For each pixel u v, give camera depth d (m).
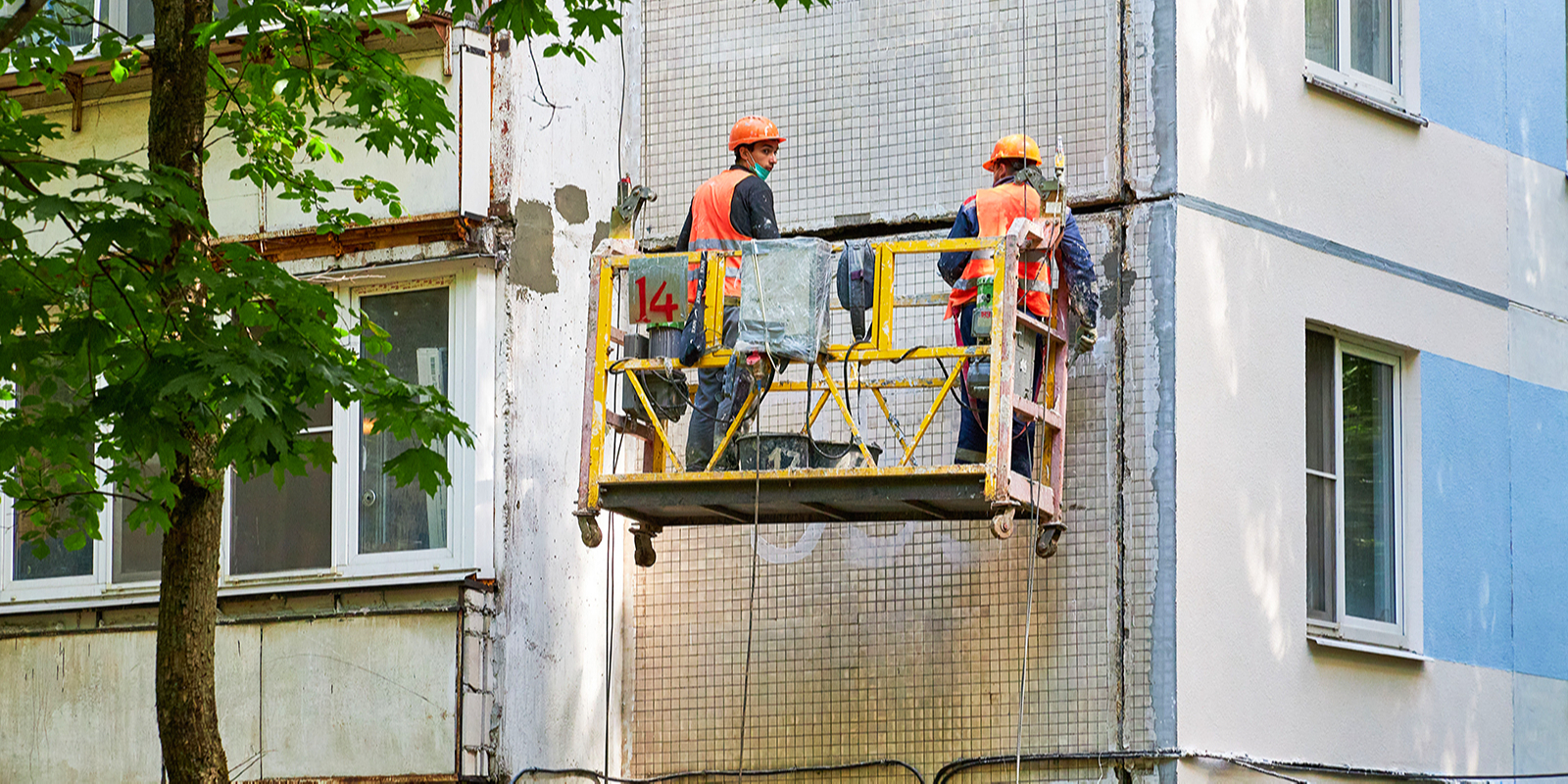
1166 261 18.84
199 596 15.59
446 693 18.91
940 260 17.80
